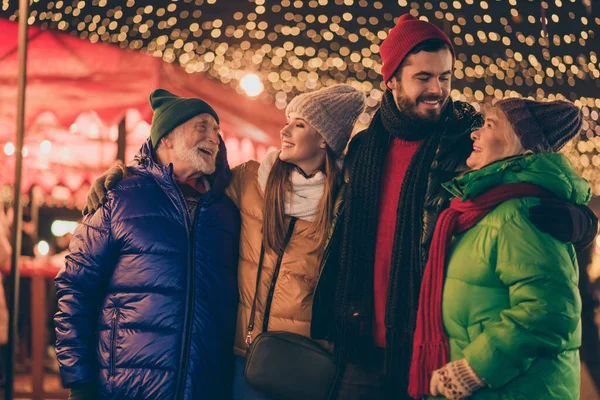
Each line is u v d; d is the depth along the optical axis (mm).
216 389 2863
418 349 2389
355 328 2693
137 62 4500
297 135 2836
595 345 4176
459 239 2406
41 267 5293
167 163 3016
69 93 4496
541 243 2246
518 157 2387
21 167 4203
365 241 2723
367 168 2768
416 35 2662
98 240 2873
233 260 2963
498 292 2316
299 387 2715
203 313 2828
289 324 2822
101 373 2836
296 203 2844
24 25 4168
